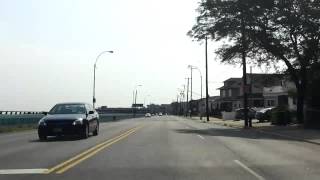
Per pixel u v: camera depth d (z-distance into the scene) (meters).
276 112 51.47
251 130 42.78
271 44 46.12
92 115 31.39
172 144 25.16
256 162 17.41
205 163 17.05
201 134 35.12
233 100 126.69
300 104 47.94
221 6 47.94
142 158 18.53
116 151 21.19
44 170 15.23
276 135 34.84
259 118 63.72
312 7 44.34
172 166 16.22
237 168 15.77
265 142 27.53
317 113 42.00
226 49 49.72
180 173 14.63
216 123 66.31
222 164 16.78
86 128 29.27
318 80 48.12
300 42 46.22
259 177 13.86
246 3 46.12
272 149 22.92
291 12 44.94
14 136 34.00
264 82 51.53
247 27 46.72
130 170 15.27
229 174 14.44
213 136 32.66
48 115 29.38
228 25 47.66
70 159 18.11
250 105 101.75
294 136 32.44
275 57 48.47
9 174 14.44
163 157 18.91
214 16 48.88
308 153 21.03
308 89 48.53
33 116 53.81
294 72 47.91
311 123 42.75
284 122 50.38
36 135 35.19
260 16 46.22
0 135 35.47
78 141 27.16
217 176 14.05
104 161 17.55
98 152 20.72
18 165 16.45
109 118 88.19
